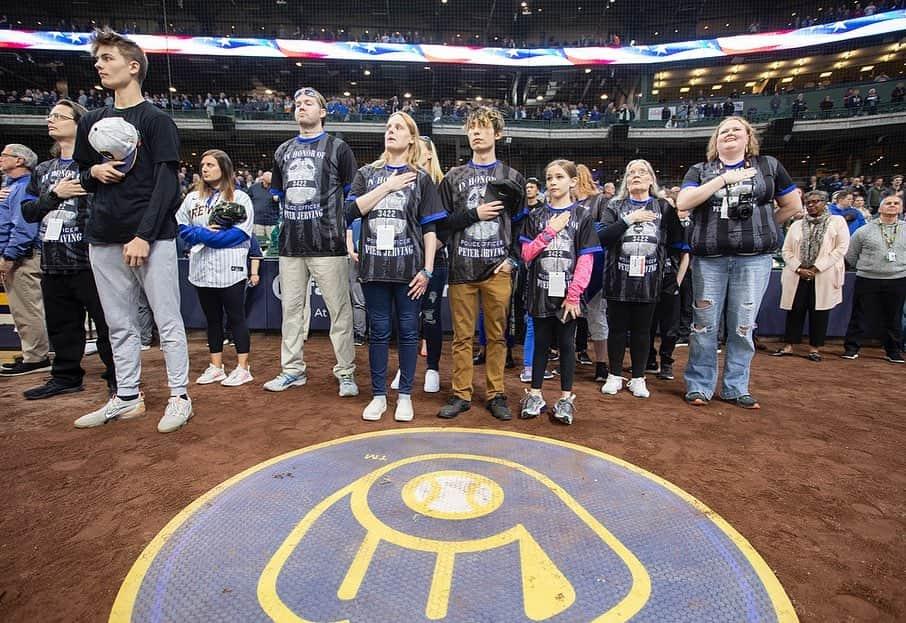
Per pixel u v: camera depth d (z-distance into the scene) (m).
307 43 23.83
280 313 6.22
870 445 2.72
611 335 3.75
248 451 2.49
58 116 3.25
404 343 3.02
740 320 3.39
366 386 3.88
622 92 29.98
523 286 4.30
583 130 24.09
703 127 23.12
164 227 2.76
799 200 3.24
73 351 3.56
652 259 3.54
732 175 3.12
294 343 3.73
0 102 22.16
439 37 30.30
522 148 25.70
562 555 1.64
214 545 1.69
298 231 3.44
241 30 28.86
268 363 4.69
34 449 2.51
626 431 2.87
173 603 1.42
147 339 5.33
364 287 3.06
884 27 20.84
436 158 3.73
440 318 3.66
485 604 1.41
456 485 2.10
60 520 1.86
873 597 1.50
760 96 23.34
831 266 5.12
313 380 4.03
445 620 1.35
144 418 2.99
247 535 1.74
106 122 2.51
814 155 24.16
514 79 29.05
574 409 3.30
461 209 3.05
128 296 2.86
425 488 2.07
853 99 21.69
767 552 1.71
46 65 25.61
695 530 1.82
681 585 1.52
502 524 1.81
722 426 3.00
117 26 26.95
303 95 3.35
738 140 3.20
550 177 3.08
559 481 2.16
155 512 1.91
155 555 1.64
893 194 5.11
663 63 25.91
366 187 3.10
